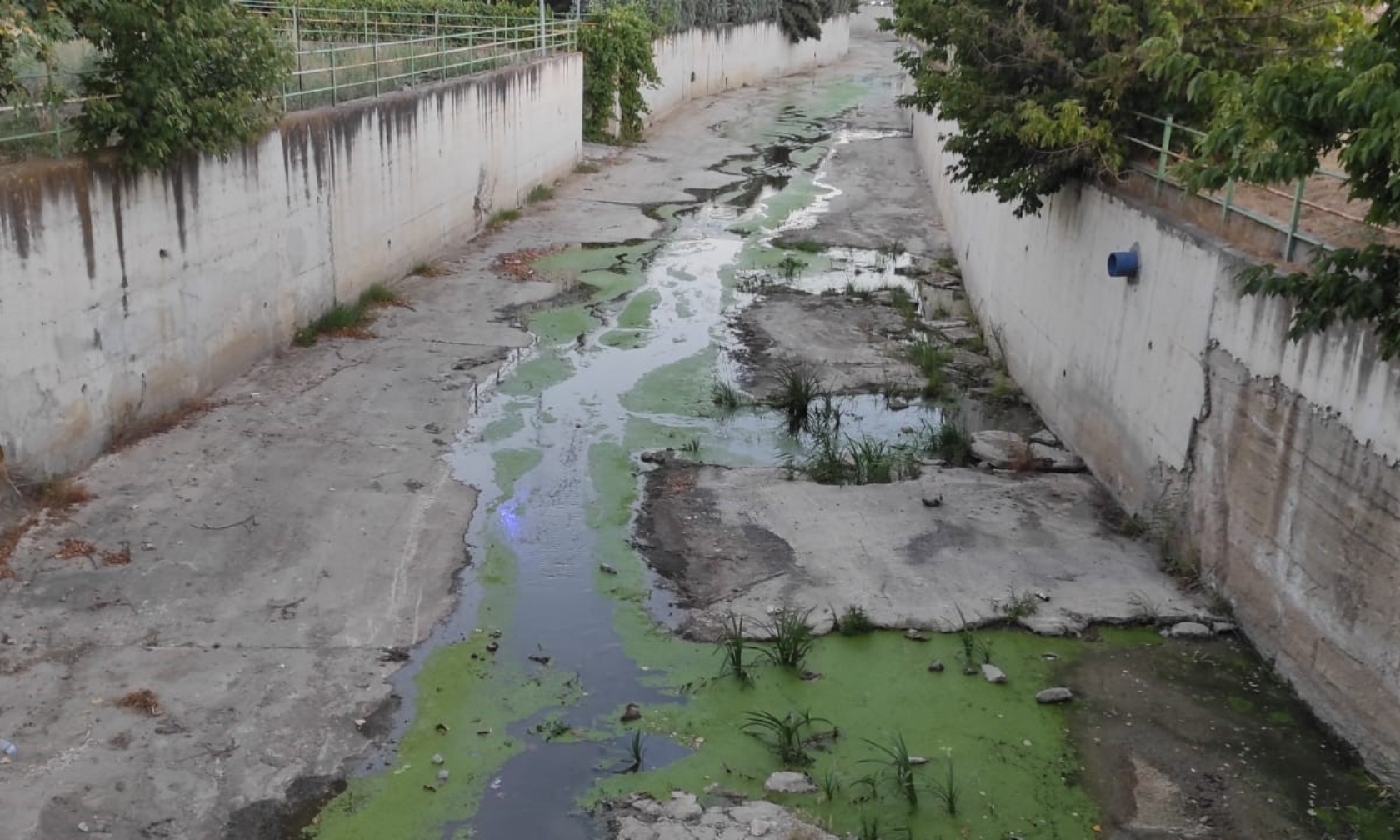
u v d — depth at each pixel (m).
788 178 28.64
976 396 14.47
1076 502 11.20
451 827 6.82
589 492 11.18
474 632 8.81
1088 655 8.69
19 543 9.30
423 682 8.16
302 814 6.87
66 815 6.55
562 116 26.52
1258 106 6.83
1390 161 6.29
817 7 55.38
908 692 8.23
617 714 7.92
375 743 7.51
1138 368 10.89
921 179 29.02
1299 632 8.20
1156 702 8.14
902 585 9.47
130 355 11.32
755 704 8.06
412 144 18.00
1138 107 11.87
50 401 10.18
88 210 10.51
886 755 7.55
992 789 7.24
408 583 9.37
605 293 17.97
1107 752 7.61
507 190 22.92
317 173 14.91
